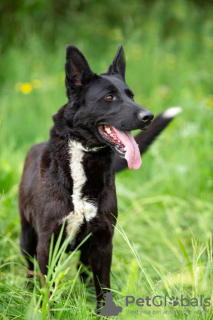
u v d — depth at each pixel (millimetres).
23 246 5711
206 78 12570
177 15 15359
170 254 6234
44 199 4797
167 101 11391
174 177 8047
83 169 4805
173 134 9117
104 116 4938
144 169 8805
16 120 9750
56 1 14984
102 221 4816
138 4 15594
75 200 4770
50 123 9781
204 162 8031
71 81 4980
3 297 4410
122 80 5379
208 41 14188
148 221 6816
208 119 9250
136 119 4828
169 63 13227
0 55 12688
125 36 14516
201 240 6488
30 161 5633
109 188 4918
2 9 13797
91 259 4969
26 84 9727
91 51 13766
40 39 13578
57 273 4008
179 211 7422
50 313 4020
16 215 6664
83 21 14680
